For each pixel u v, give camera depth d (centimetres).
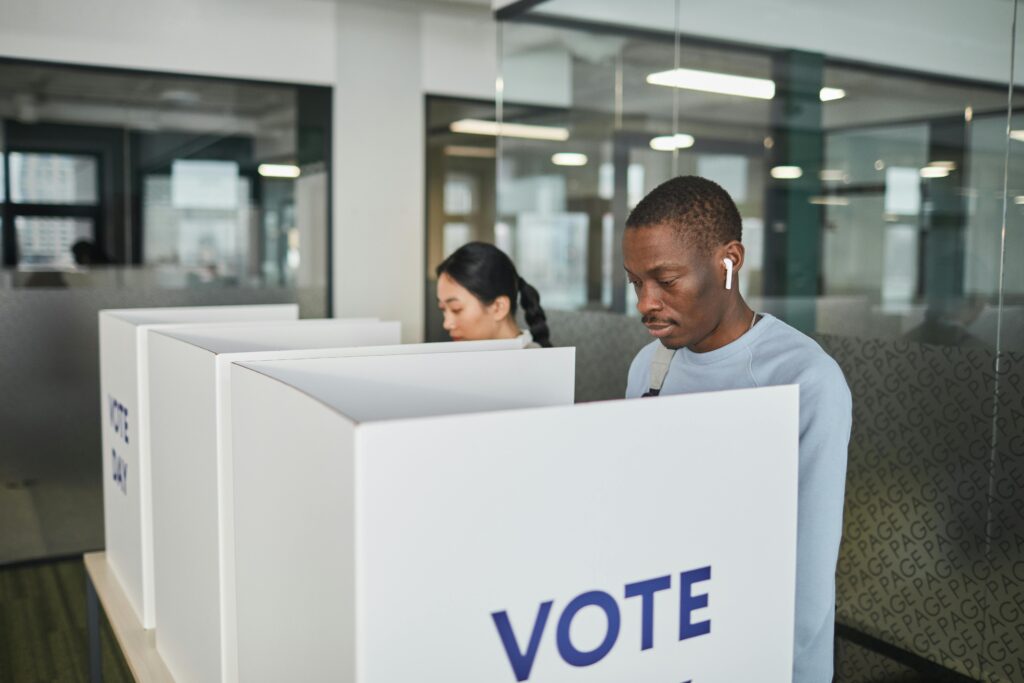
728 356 118
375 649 64
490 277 184
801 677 110
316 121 445
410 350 117
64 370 396
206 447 106
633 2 291
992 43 190
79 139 391
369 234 464
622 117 298
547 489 71
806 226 241
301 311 448
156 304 413
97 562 182
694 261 109
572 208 321
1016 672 194
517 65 344
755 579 85
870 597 229
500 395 108
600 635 75
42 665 287
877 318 224
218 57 416
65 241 392
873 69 219
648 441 76
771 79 246
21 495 391
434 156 482
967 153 198
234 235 428
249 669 88
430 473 65
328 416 66
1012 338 190
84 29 387
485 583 69
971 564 203
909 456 217
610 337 309
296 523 73
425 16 467
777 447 85
